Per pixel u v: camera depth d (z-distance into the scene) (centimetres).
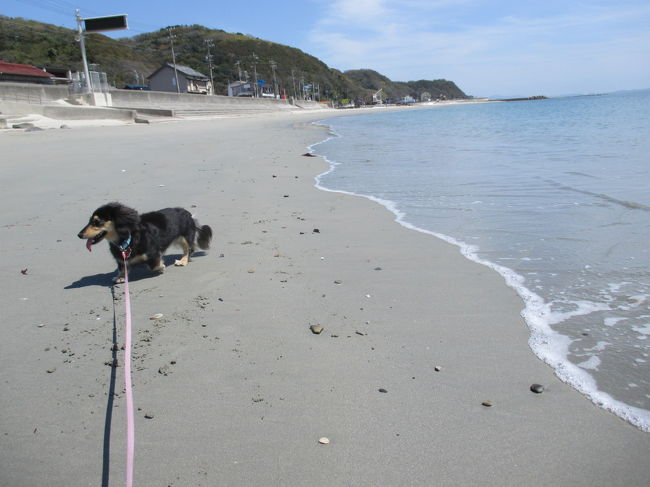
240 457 225
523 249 508
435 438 236
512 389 273
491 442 232
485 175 927
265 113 5675
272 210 703
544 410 255
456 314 367
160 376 292
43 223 642
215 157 1262
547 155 1160
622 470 214
